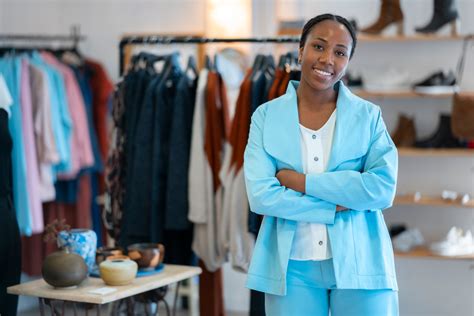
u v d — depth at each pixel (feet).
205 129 12.37
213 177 12.37
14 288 9.55
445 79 15.75
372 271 7.61
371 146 7.82
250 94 11.70
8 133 11.05
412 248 16.02
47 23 18.62
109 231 13.14
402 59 16.62
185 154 12.35
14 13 18.83
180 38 12.76
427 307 16.63
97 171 17.78
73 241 10.23
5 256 10.67
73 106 16.79
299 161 7.75
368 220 7.82
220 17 17.03
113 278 9.55
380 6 16.02
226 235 11.96
